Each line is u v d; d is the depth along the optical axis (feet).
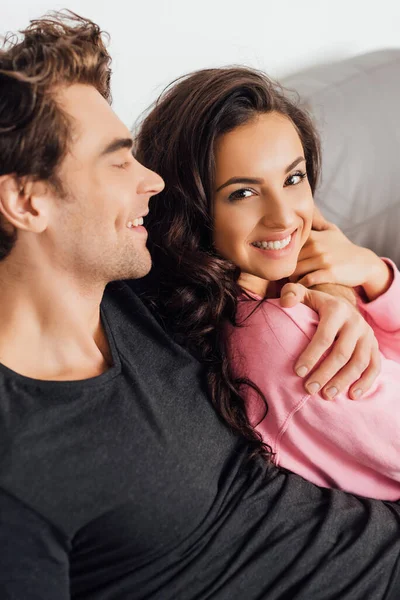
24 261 2.67
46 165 2.52
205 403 3.01
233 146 3.04
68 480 2.49
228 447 3.02
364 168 4.16
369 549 2.89
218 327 3.29
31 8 3.66
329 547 2.87
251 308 3.25
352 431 3.05
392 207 4.23
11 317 2.72
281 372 3.06
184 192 3.23
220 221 3.20
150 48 4.07
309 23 4.48
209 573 2.75
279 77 4.57
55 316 2.74
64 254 2.69
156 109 3.43
